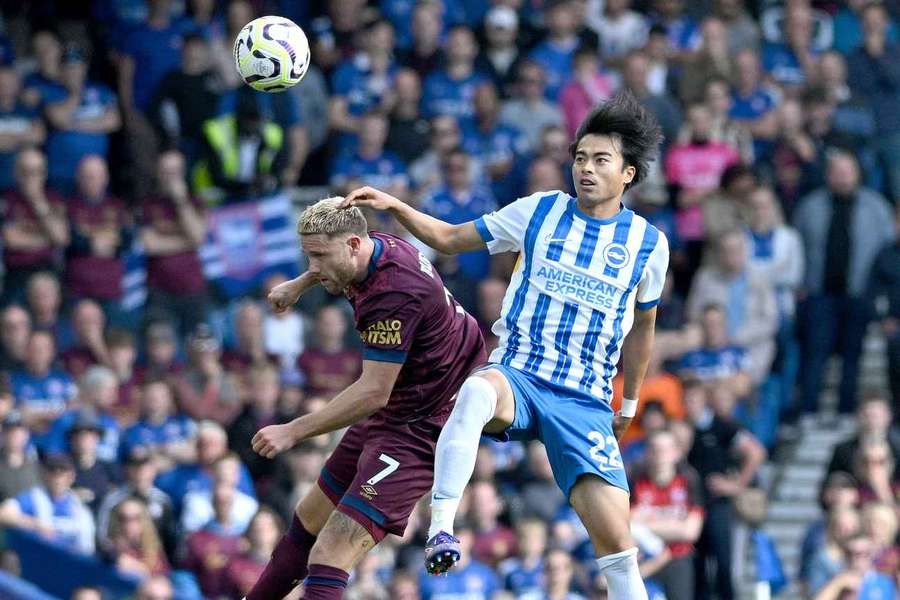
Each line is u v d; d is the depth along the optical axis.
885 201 39.81
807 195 39.94
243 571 28.41
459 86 41.03
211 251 37.44
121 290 36.44
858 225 38.28
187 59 39.78
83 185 36.72
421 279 16.52
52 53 39.75
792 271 37.84
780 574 32.41
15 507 28.45
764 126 41.31
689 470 31.34
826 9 46.72
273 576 17.27
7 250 36.25
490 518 30.05
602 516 16.17
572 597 29.20
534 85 40.59
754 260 37.53
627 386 17.30
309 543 17.27
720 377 35.78
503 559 29.86
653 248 16.42
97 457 30.11
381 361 16.31
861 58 43.31
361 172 39.06
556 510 31.14
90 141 39.44
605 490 16.20
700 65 42.19
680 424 32.50
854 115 42.12
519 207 16.53
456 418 15.62
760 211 37.75
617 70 43.41
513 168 39.38
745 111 41.50
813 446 37.91
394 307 16.33
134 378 33.47
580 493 16.25
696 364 35.84
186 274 36.69
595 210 16.42
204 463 30.03
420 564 29.41
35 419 32.19
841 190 38.47
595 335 16.25
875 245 38.41
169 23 41.78
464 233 16.59
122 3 43.38
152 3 41.75
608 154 16.22
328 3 43.41
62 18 43.66
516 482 31.59
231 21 42.09
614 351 16.42
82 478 29.59
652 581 30.30
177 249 36.72
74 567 27.23
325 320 34.41
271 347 35.44
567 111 41.50
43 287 34.47
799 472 37.41
